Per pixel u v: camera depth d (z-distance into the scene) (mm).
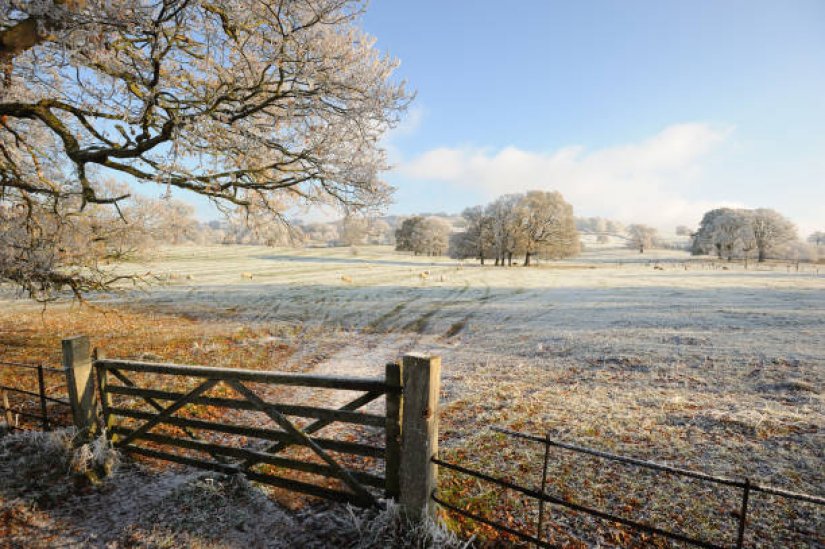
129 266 47781
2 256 8211
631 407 8016
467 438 6582
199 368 4582
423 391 3596
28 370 10227
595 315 21062
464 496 4762
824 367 10219
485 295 31422
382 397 9266
